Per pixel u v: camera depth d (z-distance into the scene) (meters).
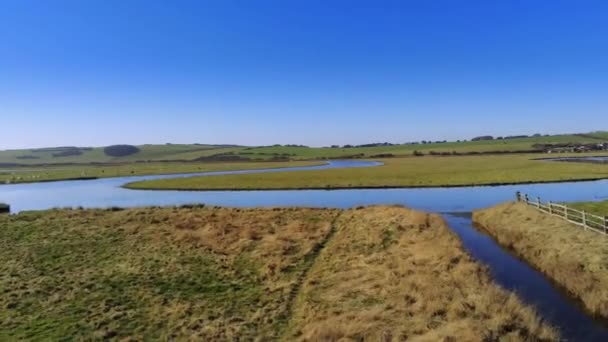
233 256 24.38
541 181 62.47
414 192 57.09
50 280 20.67
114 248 26.41
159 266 22.62
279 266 22.00
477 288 16.30
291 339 13.81
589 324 14.45
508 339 12.16
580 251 20.44
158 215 35.84
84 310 17.00
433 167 97.38
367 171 91.06
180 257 24.20
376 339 12.77
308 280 19.55
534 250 23.44
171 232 30.14
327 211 37.88
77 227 31.94
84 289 19.34
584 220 24.20
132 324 15.59
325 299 16.89
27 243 28.08
